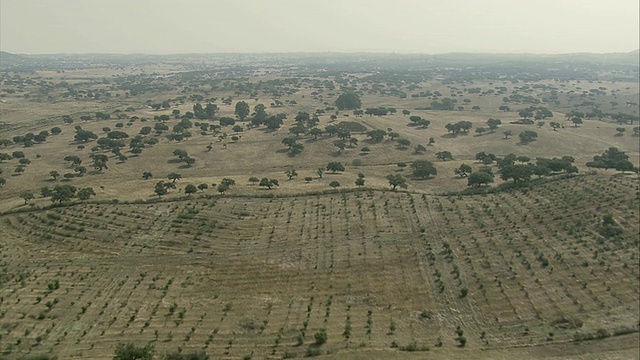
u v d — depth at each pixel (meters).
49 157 182.00
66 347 68.88
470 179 141.12
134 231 108.56
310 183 147.62
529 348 69.62
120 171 167.62
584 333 72.75
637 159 199.75
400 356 65.56
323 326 75.00
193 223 113.06
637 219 108.75
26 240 103.62
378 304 82.31
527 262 95.19
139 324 75.44
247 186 141.38
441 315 78.94
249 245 104.75
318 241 106.62
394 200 129.50
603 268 92.19
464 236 108.31
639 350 69.25
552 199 125.19
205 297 84.44
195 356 66.12
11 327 73.25
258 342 70.50
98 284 87.75
